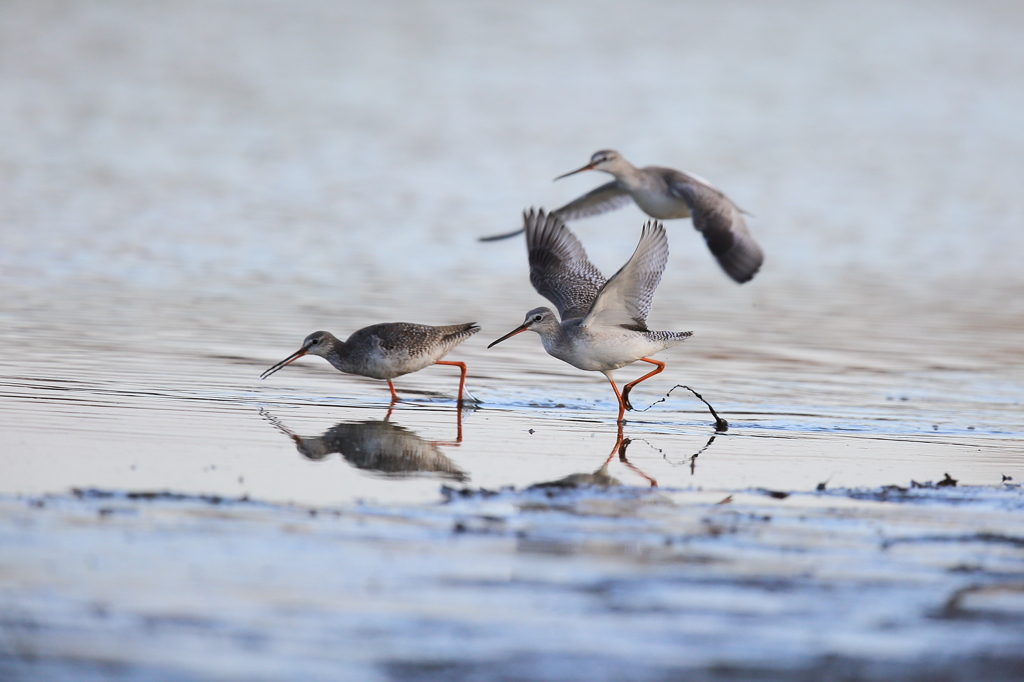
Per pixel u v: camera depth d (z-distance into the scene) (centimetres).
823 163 4156
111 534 970
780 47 7156
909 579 936
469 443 1355
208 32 6919
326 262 2577
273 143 4162
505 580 909
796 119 5078
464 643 801
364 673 756
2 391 1480
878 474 1267
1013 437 1451
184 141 4122
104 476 1139
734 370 1803
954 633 837
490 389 1656
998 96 5806
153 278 2334
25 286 2205
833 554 989
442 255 2700
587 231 3109
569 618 845
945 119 5178
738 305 2322
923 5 9094
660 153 4247
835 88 5900
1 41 6269
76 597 845
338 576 905
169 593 860
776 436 1434
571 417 1509
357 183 3556
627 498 1143
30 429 1306
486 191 3516
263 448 1287
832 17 8375
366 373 1584
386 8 8044
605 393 1650
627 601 877
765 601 884
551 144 4344
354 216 3105
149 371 1642
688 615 855
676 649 802
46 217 2888
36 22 6938
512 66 6172
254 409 1471
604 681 754
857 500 1156
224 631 806
